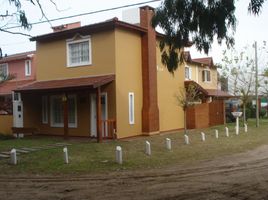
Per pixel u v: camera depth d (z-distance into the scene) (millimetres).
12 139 23812
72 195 10508
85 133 24234
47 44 26031
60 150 18266
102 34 23125
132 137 23531
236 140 22562
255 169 13812
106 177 12820
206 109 31812
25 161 15828
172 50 9961
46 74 26125
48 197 10375
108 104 22828
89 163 15227
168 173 13273
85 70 23938
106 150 18344
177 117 29016
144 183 11773
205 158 16359
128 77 23562
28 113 27000
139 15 24953
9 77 29500
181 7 8914
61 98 25594
